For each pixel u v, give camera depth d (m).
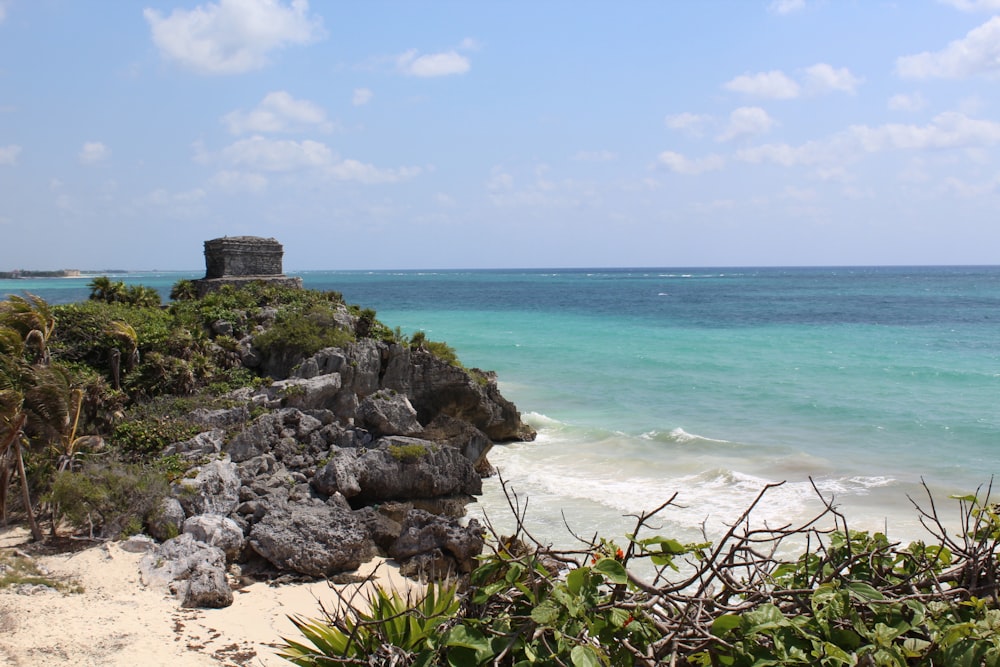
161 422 30.62
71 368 33.91
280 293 49.72
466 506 29.31
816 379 54.41
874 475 31.52
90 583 20.17
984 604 5.75
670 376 56.66
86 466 25.38
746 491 29.64
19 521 24.16
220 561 22.08
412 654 6.09
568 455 36.47
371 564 23.52
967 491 29.14
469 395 41.03
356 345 40.56
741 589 6.08
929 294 165.88
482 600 6.12
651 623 5.74
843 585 6.17
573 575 5.78
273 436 30.36
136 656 16.80
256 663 16.97
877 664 5.43
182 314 43.72
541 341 79.50
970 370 57.12
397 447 29.56
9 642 16.75
